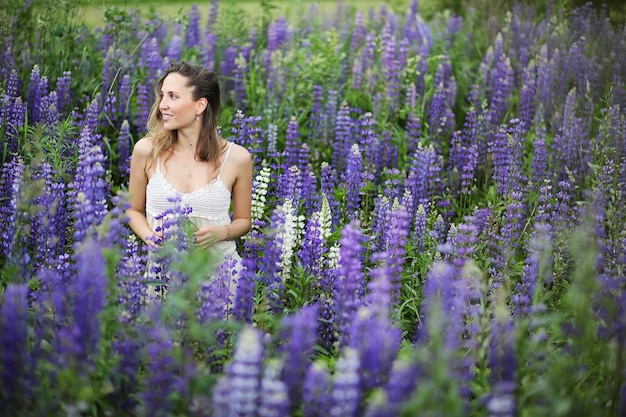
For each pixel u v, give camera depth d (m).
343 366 2.87
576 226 5.19
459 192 6.68
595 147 6.76
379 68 8.60
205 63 8.62
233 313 4.44
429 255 5.17
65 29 8.11
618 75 8.07
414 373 2.94
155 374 3.30
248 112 7.73
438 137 7.69
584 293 3.74
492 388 3.38
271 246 4.68
